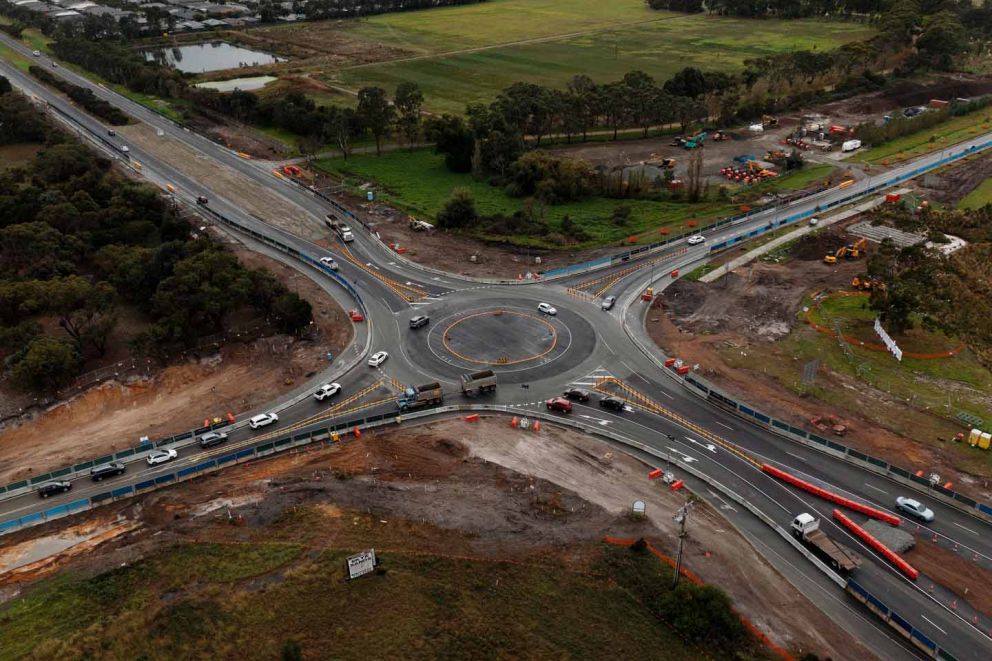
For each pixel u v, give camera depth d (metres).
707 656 70.31
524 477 95.75
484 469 97.50
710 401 111.69
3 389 111.94
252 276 134.75
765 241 165.12
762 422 105.31
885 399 110.31
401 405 110.12
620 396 113.50
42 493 93.38
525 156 196.25
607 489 93.75
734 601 76.50
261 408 112.38
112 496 92.12
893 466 93.69
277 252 163.38
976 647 71.81
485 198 192.75
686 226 174.38
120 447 103.56
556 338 130.12
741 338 128.50
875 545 83.31
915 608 76.12
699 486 94.50
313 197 193.62
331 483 92.81
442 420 109.06
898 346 123.12
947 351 121.56
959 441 100.69
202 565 77.81
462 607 73.50
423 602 73.69
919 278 124.56
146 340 119.81
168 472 98.00
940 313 121.81
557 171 192.00
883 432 103.12
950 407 107.69
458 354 125.56
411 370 121.25
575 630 71.94
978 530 85.94
